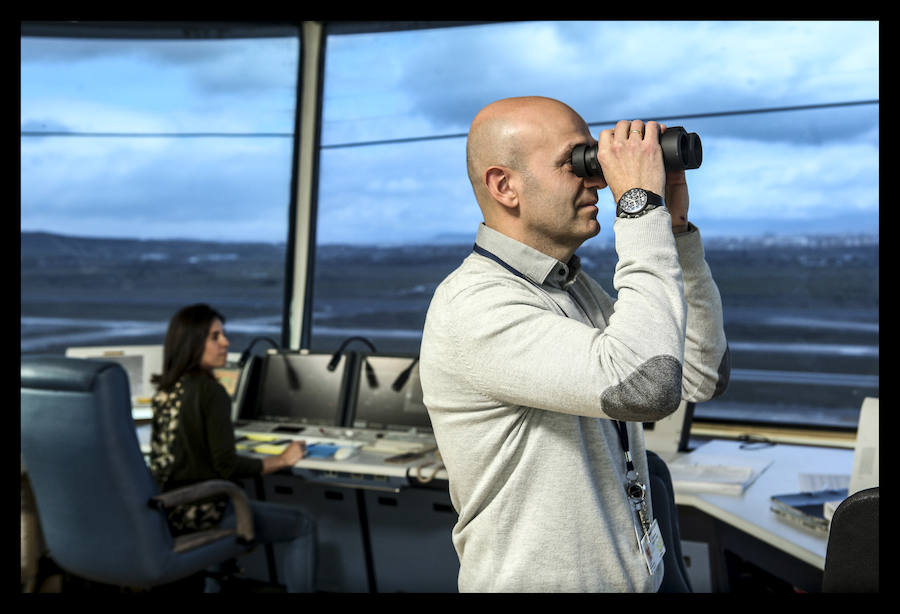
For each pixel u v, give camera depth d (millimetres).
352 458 2705
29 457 2318
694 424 3178
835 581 931
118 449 2221
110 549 2322
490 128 1061
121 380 2234
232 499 2646
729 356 1252
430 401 1069
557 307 1047
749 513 2000
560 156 1035
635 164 987
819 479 2322
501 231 1094
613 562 1000
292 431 3123
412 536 2994
